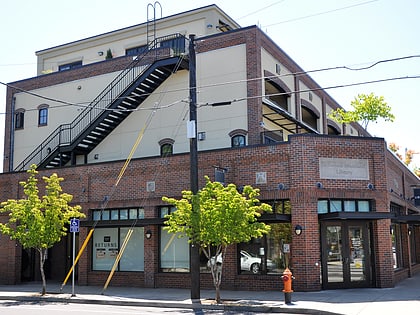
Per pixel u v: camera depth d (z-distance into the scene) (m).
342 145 20.06
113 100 26.88
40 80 32.34
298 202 19.36
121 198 23.45
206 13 32.38
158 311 15.78
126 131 28.41
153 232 22.39
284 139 30.39
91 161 29.14
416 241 32.41
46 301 19.50
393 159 24.59
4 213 26.83
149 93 27.27
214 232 16.70
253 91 24.97
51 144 30.97
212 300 17.33
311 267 18.95
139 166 23.19
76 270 26.91
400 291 18.72
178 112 27.03
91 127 27.06
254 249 20.33
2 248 26.52
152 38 34.19
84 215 21.91
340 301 16.30
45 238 20.58
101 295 19.83
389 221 20.27
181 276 21.62
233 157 20.94
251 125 24.77
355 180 20.03
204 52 26.62
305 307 15.09
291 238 19.61
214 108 25.91
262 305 15.77
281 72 28.38
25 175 26.73
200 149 25.92
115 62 29.72
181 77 27.22
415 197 28.02
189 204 17.30
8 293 21.30
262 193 20.08
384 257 19.88
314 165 19.61
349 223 20.00
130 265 23.30
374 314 13.74
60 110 31.28
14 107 33.06
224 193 16.86
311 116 34.38
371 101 32.50
